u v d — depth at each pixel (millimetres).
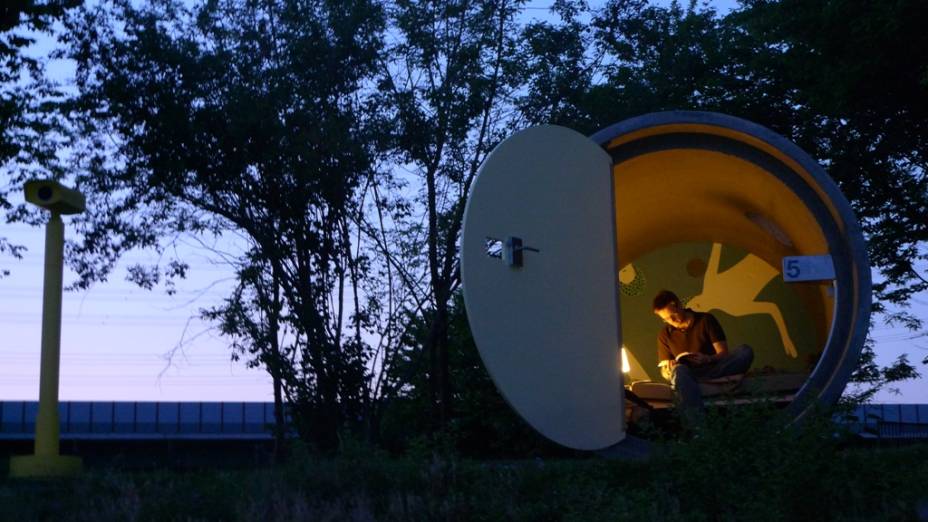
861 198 17562
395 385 14086
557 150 10180
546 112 14883
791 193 11188
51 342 11820
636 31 15453
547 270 9844
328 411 13508
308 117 13609
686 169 12297
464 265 9133
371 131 13914
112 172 14109
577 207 10227
